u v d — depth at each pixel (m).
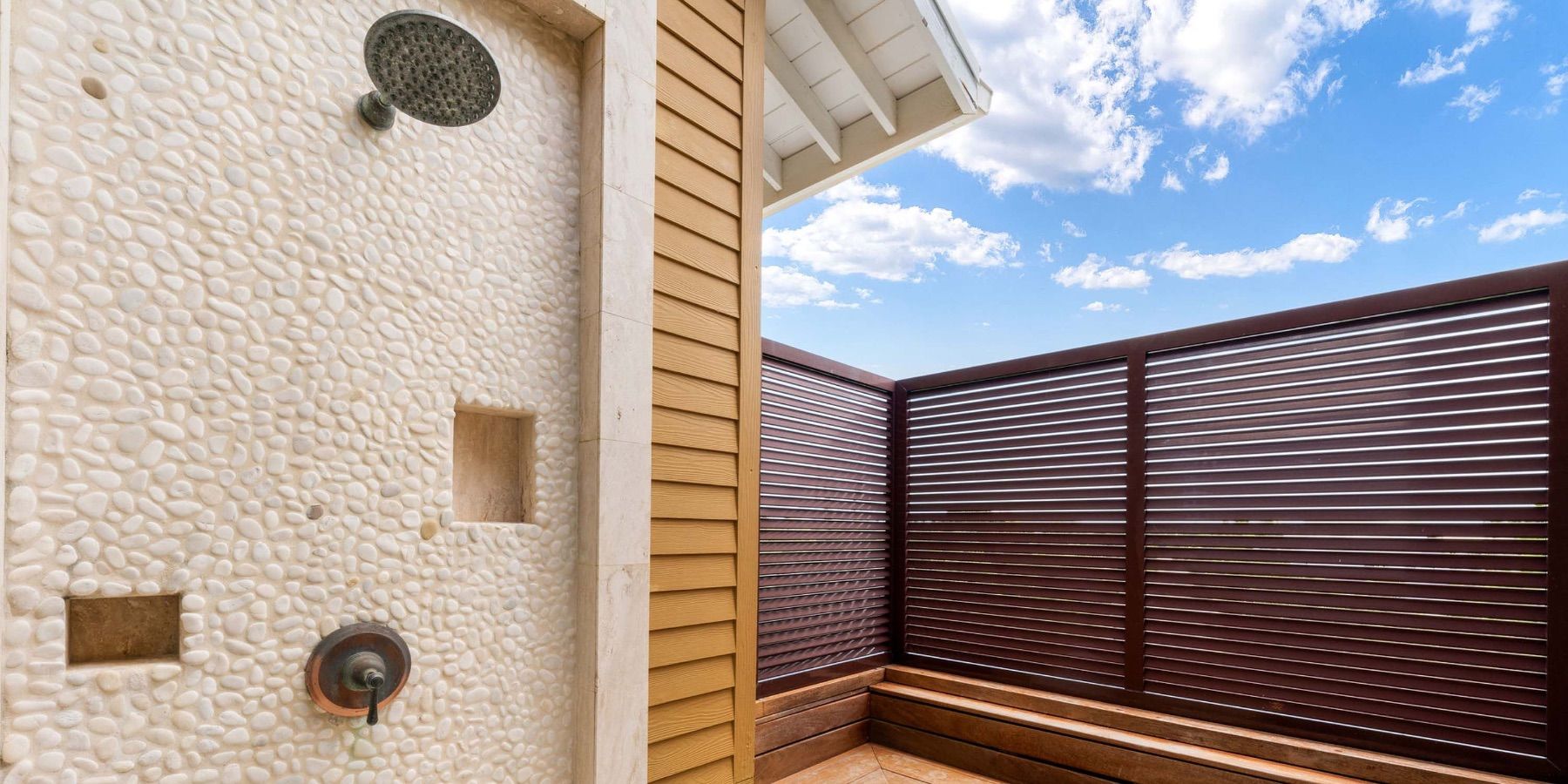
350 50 1.26
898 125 2.97
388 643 1.19
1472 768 2.06
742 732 1.85
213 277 1.08
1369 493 2.30
